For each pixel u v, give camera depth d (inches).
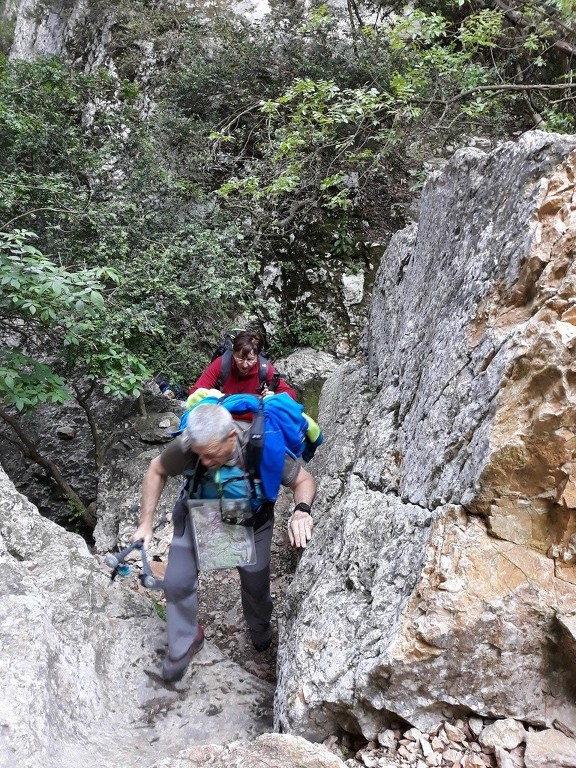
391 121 299.1
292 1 356.5
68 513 231.3
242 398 101.7
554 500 80.4
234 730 102.0
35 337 223.6
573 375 75.2
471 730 83.2
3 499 132.3
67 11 412.2
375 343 187.6
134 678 108.8
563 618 78.5
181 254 223.5
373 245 312.2
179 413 246.4
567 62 303.0
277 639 143.2
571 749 78.1
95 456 235.1
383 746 85.0
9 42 489.1
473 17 261.7
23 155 237.5
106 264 213.2
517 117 326.6
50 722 86.5
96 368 190.4
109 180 252.4
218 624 150.1
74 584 119.3
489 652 81.3
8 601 100.7
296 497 103.1
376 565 101.1
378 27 311.6
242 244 293.0
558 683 82.7
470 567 82.7
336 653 92.5
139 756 92.9
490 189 103.8
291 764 74.5
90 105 298.8
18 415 255.4
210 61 322.0
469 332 97.5
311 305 307.0
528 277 85.1
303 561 127.3
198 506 99.0
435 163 317.7
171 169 294.4
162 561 173.0
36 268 156.3
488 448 80.4
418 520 97.4
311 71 308.5
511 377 80.9
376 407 146.9
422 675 81.6
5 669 87.9
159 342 227.3
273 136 305.9
